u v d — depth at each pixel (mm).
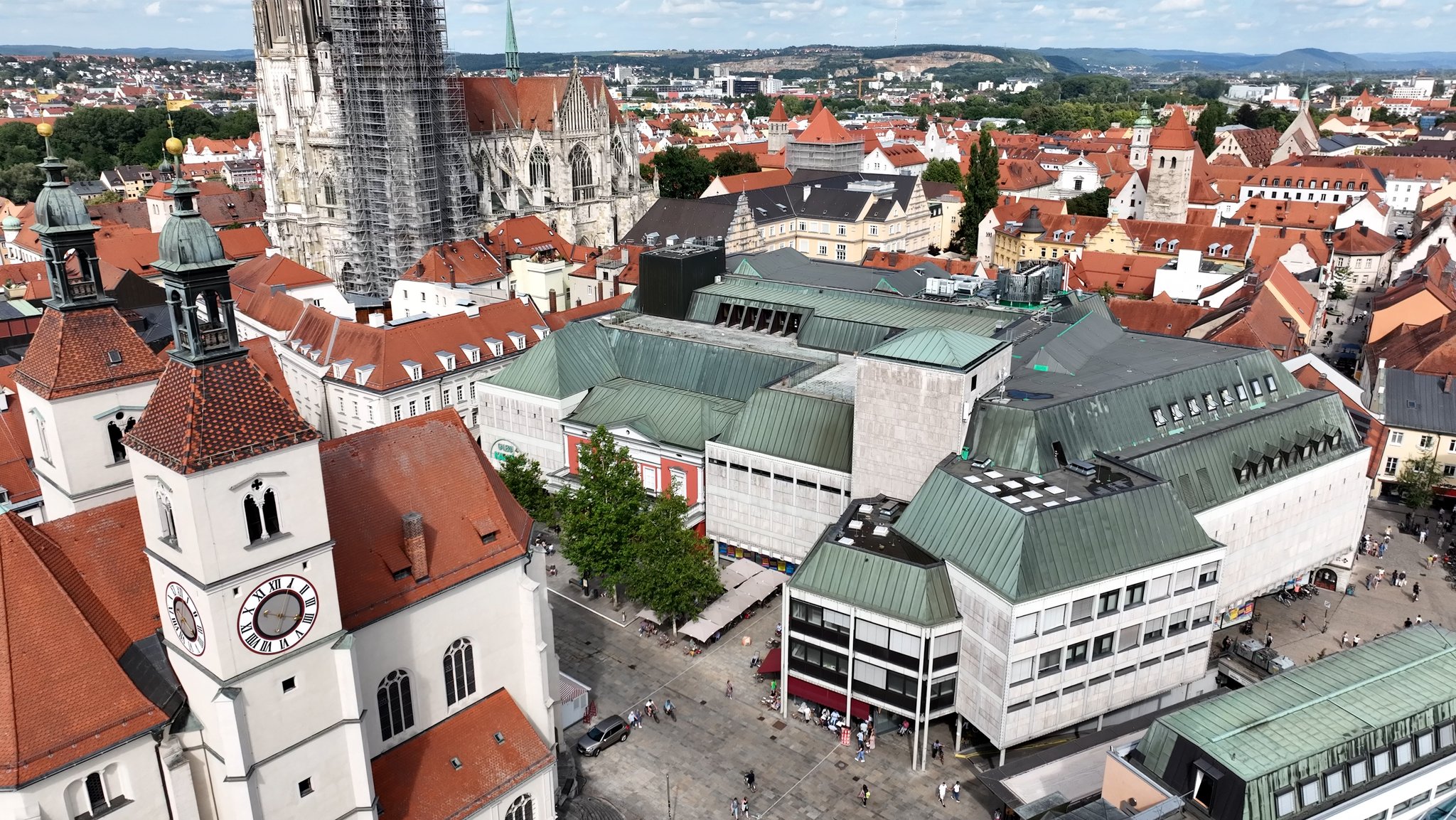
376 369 130375
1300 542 98688
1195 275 179250
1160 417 95500
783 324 124062
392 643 61375
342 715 56781
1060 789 71375
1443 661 70000
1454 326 135750
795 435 99188
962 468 85375
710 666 91500
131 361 67062
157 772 52719
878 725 83188
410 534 62094
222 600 49812
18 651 49125
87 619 52844
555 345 118438
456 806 62938
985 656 74125
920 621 75125
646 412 112188
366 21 197375
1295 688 66938
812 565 80875
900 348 89875
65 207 63781
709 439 105875
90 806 50781
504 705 68500
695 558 91125
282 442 50469
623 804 74750
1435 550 112000
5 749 47344
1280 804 57906
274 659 52781
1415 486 115562
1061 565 73125
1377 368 139500
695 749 80938
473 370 137625
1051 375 99375
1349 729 61875
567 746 79500
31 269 168125
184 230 47719
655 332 124500
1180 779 60812
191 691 54156
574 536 95125
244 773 52125
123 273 127500
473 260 178375
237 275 175625
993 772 73250
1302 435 98438
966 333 94625
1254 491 92375
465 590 64938
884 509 88875
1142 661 78688
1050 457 85375
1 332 113688
